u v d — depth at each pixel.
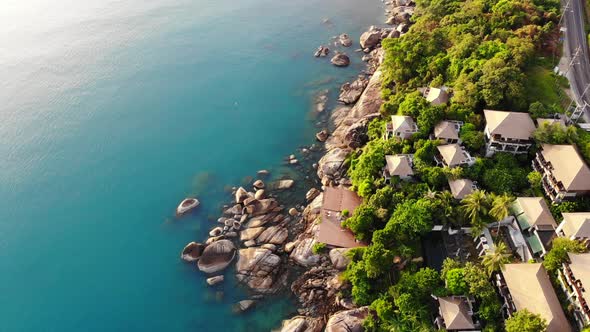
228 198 83.56
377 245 60.12
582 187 58.38
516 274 51.88
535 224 57.72
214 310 65.94
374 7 150.62
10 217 82.81
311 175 86.69
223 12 156.75
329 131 97.31
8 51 136.25
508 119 68.69
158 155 95.44
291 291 66.50
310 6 155.75
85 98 114.25
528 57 80.94
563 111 72.44
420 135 74.44
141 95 114.62
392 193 67.94
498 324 51.22
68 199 86.06
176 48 135.12
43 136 101.81
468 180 65.31
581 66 82.44
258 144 96.38
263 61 125.50
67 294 69.75
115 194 86.50
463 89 77.06
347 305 62.16
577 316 48.88
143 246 76.25
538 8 94.19
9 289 70.75
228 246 71.81
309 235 72.25
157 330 64.25
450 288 53.84
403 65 93.44
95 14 159.88
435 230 64.19
